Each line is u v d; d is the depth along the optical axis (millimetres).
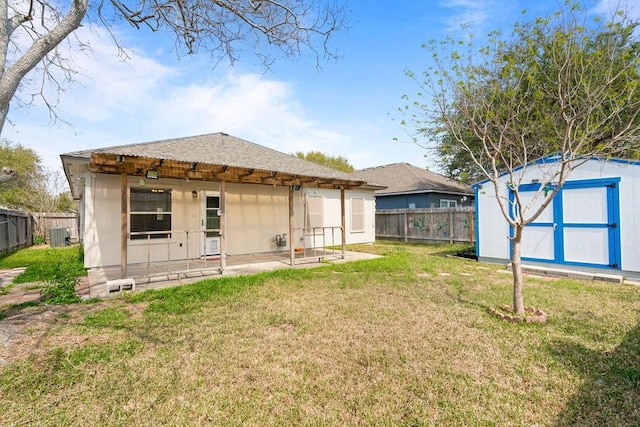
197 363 3098
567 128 4164
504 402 2473
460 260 9125
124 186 6223
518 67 5457
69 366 3002
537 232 7805
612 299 5160
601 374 2846
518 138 5402
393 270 7645
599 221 6895
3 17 3807
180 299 5148
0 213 10367
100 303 5008
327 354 3287
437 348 3408
